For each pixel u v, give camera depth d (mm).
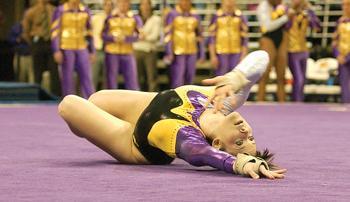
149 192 6223
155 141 7781
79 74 24141
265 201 5789
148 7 27359
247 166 7074
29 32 26859
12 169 7828
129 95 8367
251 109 21938
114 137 8141
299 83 25891
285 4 28297
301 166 8375
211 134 7523
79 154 9414
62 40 23797
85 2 31641
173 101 7848
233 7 25781
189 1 25828
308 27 27188
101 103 8367
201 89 8133
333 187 6668
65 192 6223
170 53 25719
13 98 25062
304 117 18469
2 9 34938
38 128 14062
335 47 25828
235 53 25781
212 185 6625
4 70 32938
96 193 6168
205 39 30578
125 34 24891
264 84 25719
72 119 8117
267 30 24891
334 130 14352
